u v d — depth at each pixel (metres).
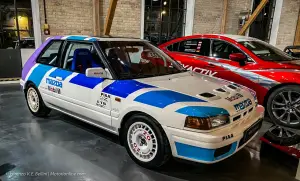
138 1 7.34
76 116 3.04
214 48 4.24
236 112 2.17
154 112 2.15
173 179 2.25
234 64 3.92
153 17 7.83
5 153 2.62
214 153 1.98
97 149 2.77
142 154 2.38
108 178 2.23
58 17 6.44
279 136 2.90
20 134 3.11
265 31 9.62
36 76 3.47
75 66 2.97
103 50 2.75
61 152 2.67
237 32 8.94
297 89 3.38
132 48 3.02
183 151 2.07
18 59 6.32
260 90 3.67
